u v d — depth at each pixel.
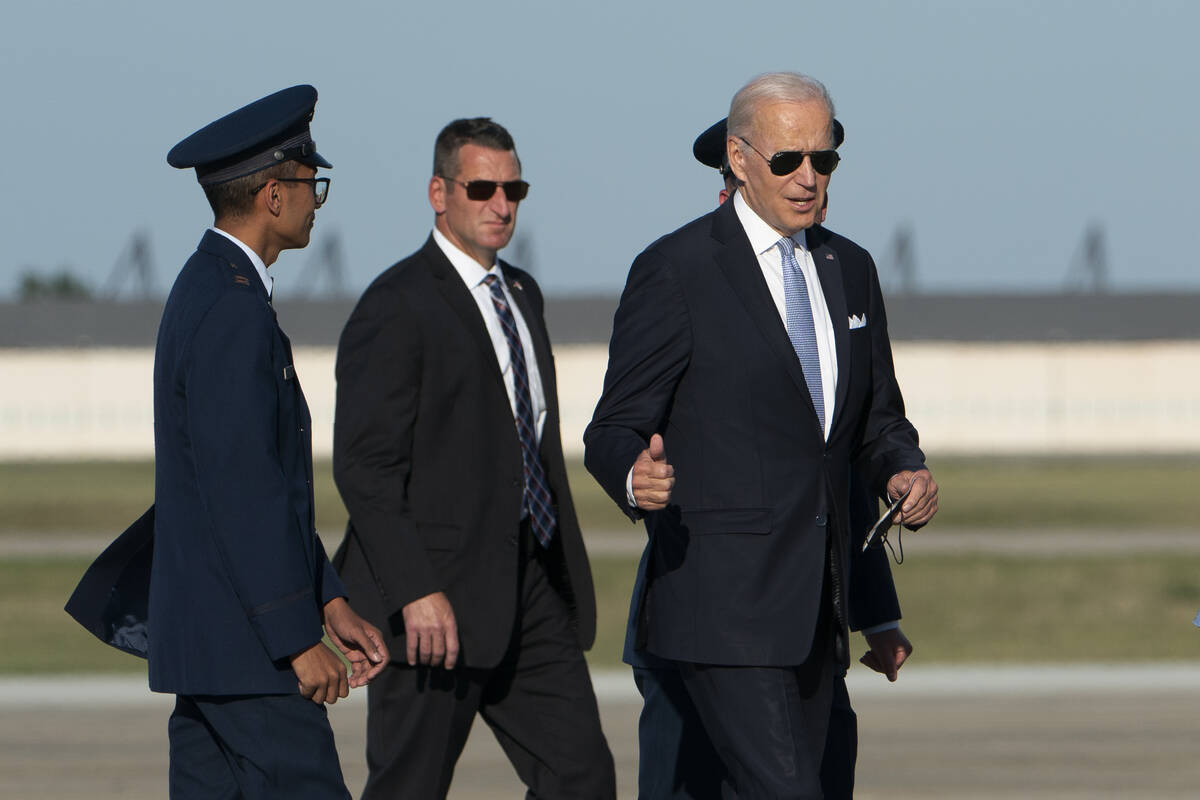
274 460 13.56
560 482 17.69
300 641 13.38
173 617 13.89
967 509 128.25
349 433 16.88
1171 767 26.75
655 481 14.18
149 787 25.44
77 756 27.86
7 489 165.38
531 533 17.41
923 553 85.44
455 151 17.44
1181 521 116.31
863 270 16.11
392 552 16.59
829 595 15.54
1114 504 134.00
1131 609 58.91
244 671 13.67
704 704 15.42
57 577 73.19
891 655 17.22
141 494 155.88
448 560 16.98
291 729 13.78
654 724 17.66
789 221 15.29
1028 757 27.58
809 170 15.11
